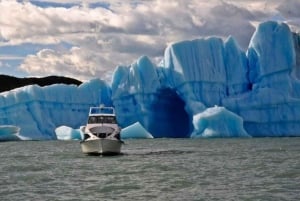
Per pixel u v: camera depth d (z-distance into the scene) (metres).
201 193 40.59
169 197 39.06
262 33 146.88
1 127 136.88
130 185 45.62
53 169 59.72
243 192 40.69
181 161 68.12
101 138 74.06
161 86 148.62
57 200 38.34
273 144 106.31
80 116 150.75
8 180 50.03
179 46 146.12
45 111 146.62
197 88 143.50
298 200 36.62
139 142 123.06
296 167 58.47
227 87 148.00
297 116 139.50
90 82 154.88
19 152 92.44
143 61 147.75
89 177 51.66
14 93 145.38
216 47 148.50
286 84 142.00
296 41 157.62
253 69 149.88
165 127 150.50
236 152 84.44
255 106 141.38
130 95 147.12
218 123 132.62
